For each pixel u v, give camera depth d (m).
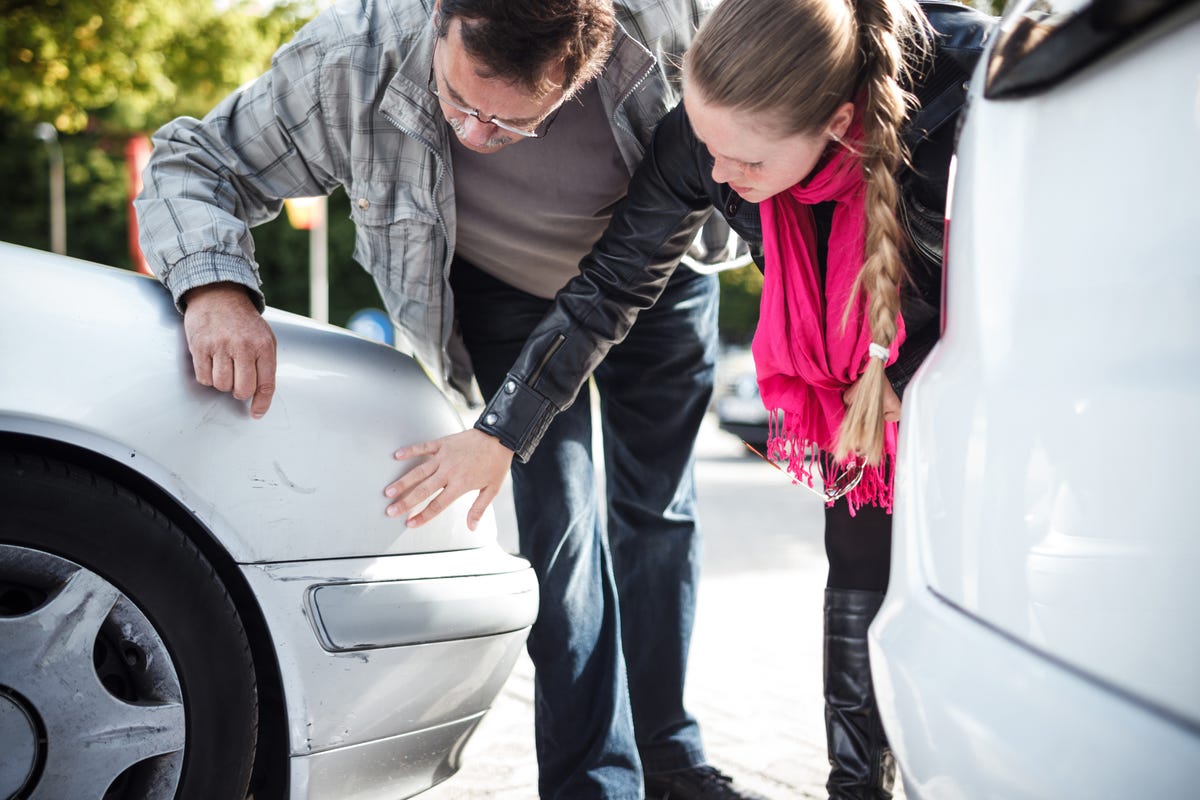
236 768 1.56
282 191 2.03
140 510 1.50
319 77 1.95
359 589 1.64
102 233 31.69
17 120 31.02
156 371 1.54
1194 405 0.81
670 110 2.02
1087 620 0.90
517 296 2.27
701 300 2.36
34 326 1.47
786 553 6.30
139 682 1.51
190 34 12.59
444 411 1.87
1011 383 1.03
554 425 2.18
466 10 1.64
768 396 1.92
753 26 1.52
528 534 2.18
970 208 1.14
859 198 1.70
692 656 3.82
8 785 1.42
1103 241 0.93
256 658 1.62
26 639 1.43
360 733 1.65
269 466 1.59
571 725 2.16
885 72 1.56
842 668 1.90
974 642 1.04
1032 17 1.02
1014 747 0.94
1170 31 0.87
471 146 1.82
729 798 2.32
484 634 1.79
